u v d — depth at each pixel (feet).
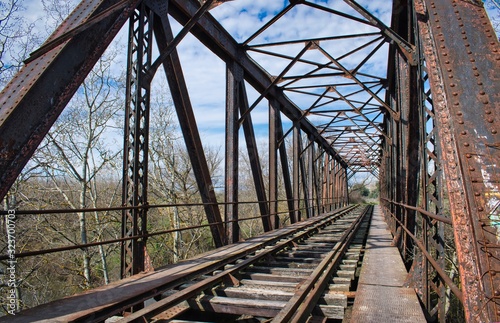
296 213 56.90
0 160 11.41
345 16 28.25
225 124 33.37
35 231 54.70
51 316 11.49
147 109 19.74
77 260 57.57
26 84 12.92
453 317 38.40
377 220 66.59
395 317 11.97
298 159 60.80
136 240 18.26
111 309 12.91
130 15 19.13
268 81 43.96
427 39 11.56
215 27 30.30
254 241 31.58
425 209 14.26
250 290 17.02
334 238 38.81
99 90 59.98
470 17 10.61
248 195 142.61
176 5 24.99
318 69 42.16
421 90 14.66
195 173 26.18
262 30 33.35
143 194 18.72
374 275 18.65
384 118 74.95
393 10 28.32
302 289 14.80
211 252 25.52
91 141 58.29
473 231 7.64
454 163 9.12
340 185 142.92
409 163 23.30
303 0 29.45
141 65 19.49
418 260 15.96
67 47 14.17
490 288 7.02
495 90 9.14
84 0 16.55
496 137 8.48
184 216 80.12
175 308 15.20
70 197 63.16
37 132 12.66
